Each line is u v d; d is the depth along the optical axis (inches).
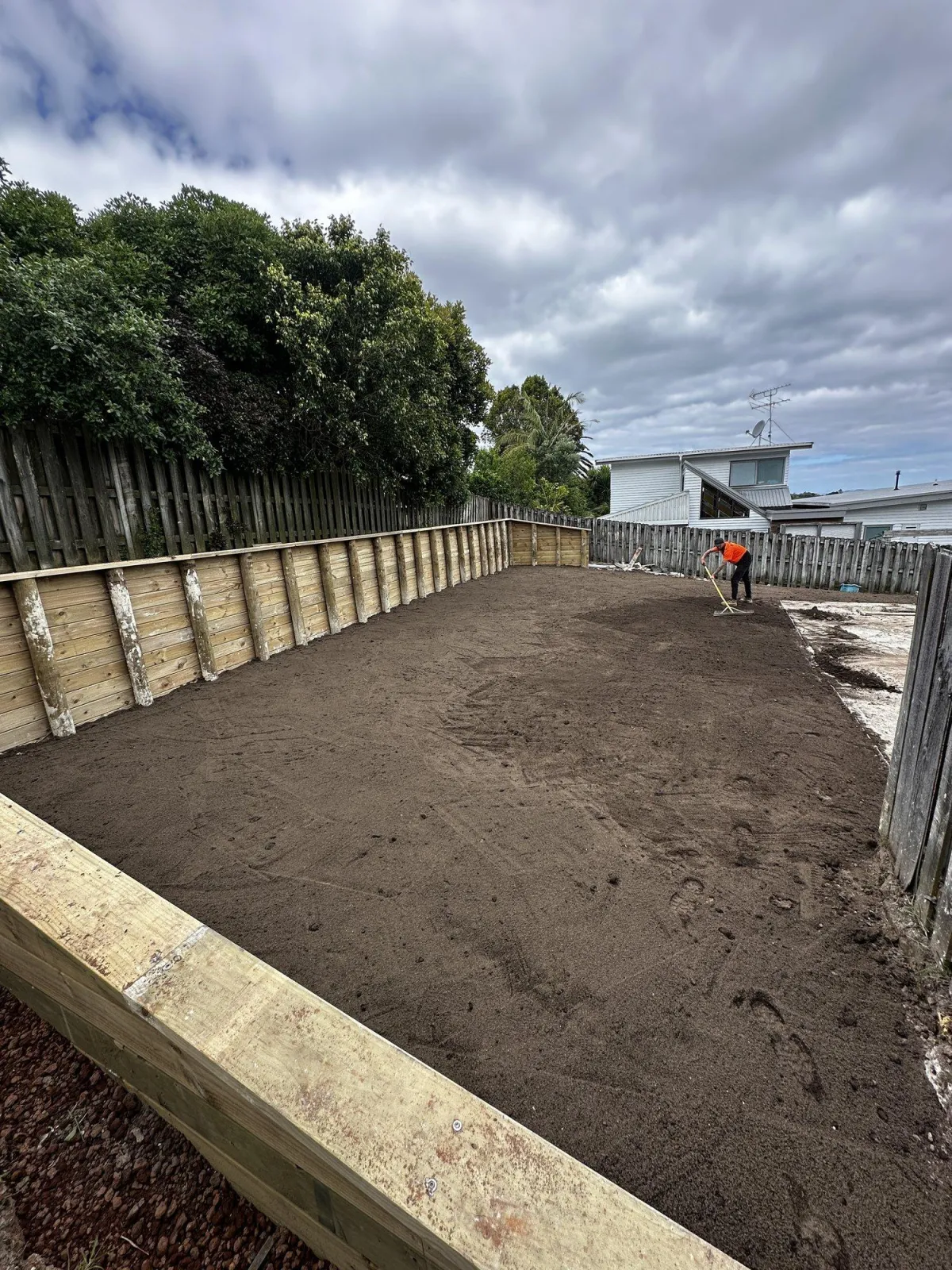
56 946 53.0
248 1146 47.5
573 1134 60.0
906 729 99.6
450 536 430.9
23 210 279.7
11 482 229.8
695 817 122.9
